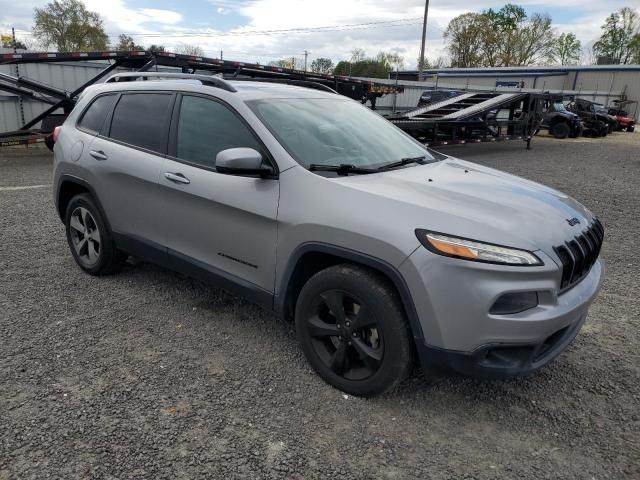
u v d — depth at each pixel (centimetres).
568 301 274
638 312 436
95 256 462
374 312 279
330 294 298
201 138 365
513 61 6962
